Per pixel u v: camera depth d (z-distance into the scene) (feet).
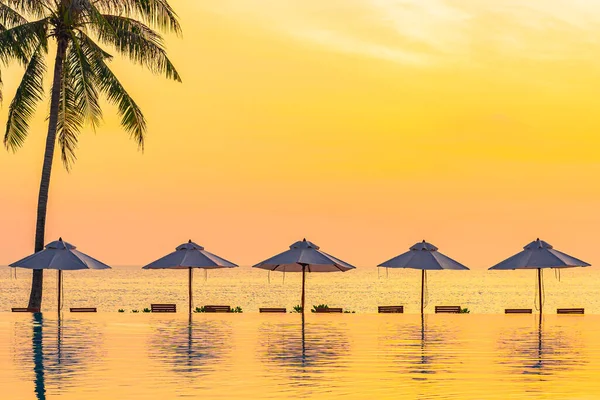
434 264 125.29
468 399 52.75
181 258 123.85
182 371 64.18
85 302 443.73
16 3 119.55
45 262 118.21
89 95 123.03
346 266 125.18
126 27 121.49
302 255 123.85
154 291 623.77
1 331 95.45
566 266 121.08
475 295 584.40
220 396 53.47
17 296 595.47
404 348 79.71
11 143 122.11
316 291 645.92
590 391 55.67
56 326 102.27
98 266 119.85
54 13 121.70
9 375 61.93
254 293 584.81
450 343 84.17
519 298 528.63
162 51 123.03
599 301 477.77
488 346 81.87
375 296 553.23
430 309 407.44
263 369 65.31
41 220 124.47
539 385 58.03
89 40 123.44
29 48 119.55
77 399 52.47
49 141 123.95
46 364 67.92
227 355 73.82
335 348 79.46
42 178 124.47
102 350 77.36
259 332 95.61
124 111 122.01
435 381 59.57
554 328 102.12
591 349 79.41
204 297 509.35
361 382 58.95
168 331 96.22
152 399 52.44
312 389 56.24
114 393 54.44
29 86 121.29
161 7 121.80
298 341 85.76
